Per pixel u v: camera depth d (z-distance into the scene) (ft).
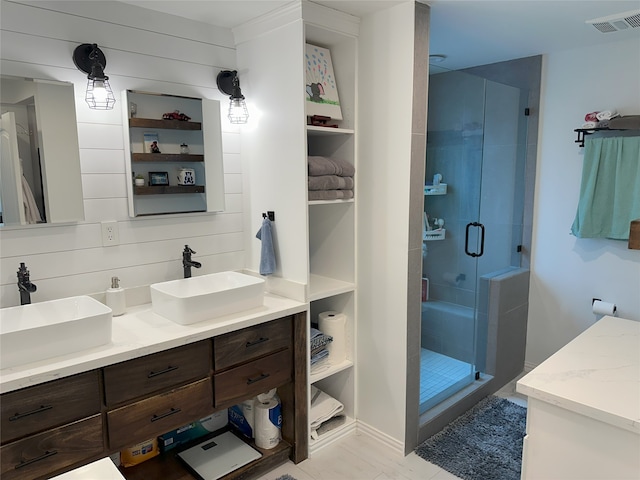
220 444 7.64
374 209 7.67
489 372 10.03
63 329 5.09
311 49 7.53
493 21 7.70
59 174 6.18
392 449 7.90
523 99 10.44
